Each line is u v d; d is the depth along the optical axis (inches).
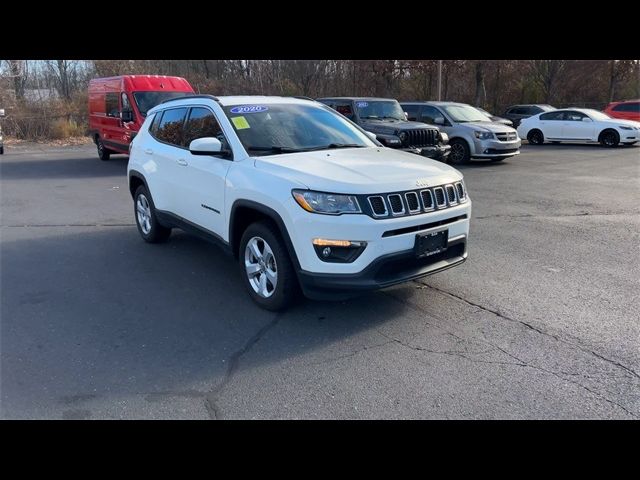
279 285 178.9
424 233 169.2
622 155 691.4
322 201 160.9
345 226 158.9
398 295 202.1
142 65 1391.5
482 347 160.7
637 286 210.4
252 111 214.4
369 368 149.3
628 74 1493.6
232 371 148.8
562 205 371.9
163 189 248.4
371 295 201.9
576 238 283.6
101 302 199.6
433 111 615.5
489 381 141.6
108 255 260.5
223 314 187.3
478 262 241.9
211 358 156.3
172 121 248.4
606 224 315.3
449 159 603.5
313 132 217.0
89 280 224.1
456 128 593.6
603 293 203.2
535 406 130.5
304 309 190.2
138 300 201.2
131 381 143.9
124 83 578.9
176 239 289.9
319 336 169.5
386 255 162.2
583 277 221.3
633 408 129.3
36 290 212.8
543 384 139.9
